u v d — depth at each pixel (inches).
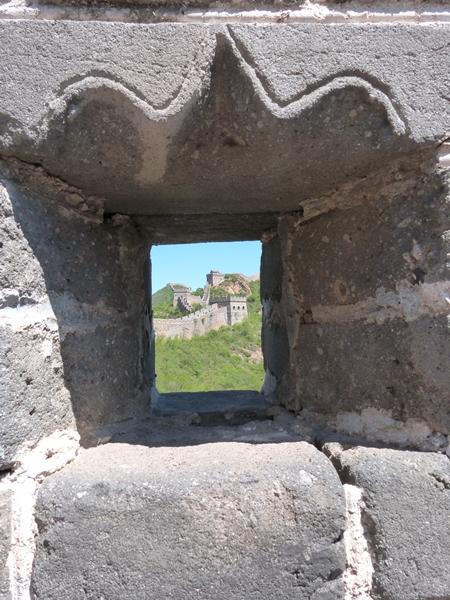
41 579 30.9
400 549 32.8
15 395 32.8
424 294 35.5
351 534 33.3
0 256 33.0
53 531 31.3
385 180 37.9
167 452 37.8
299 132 32.8
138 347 50.5
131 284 49.3
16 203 34.8
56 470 34.9
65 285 39.0
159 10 32.5
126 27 30.7
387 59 32.0
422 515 33.3
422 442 36.3
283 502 31.8
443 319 34.8
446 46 32.8
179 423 48.2
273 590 31.1
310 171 37.6
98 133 32.9
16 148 33.1
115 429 43.7
